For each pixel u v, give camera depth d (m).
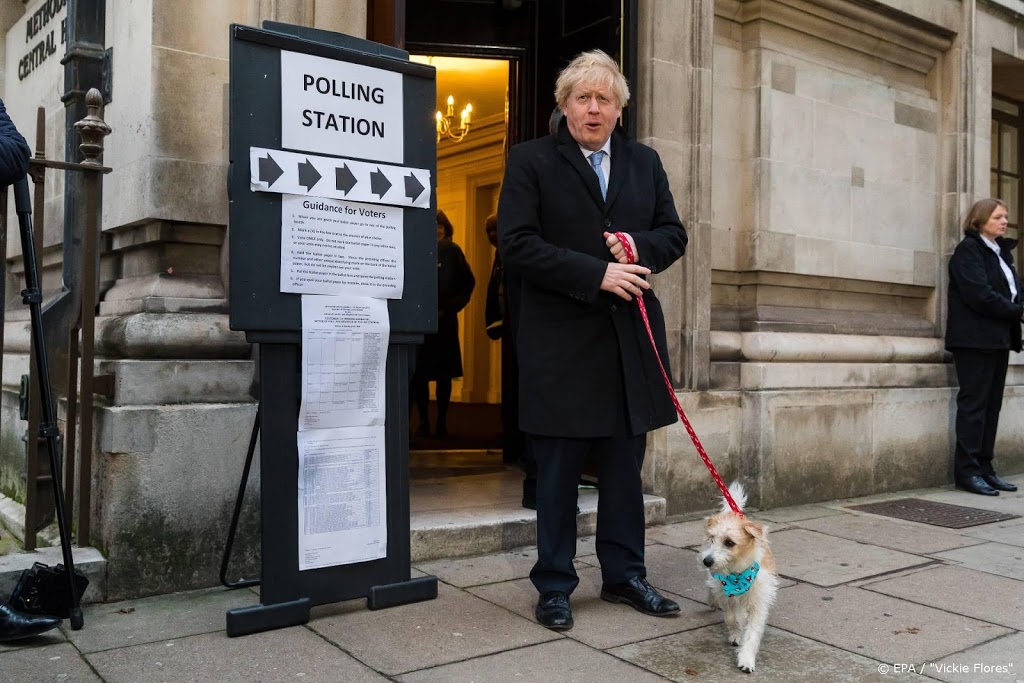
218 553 3.42
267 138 2.89
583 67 3.12
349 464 3.12
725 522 2.71
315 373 2.99
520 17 5.86
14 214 4.96
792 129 5.48
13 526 3.80
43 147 3.29
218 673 2.58
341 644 2.84
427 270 3.30
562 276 2.99
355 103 3.09
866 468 5.69
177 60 3.49
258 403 3.30
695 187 4.93
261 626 2.92
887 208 6.12
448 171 11.96
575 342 3.10
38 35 4.82
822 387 5.47
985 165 6.67
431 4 5.83
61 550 3.27
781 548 4.25
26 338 4.29
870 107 6.02
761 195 5.30
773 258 5.33
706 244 4.98
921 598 3.46
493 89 9.99
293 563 3.00
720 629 3.06
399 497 3.27
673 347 4.87
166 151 3.46
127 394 3.32
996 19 6.87
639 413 3.09
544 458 3.16
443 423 7.62
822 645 2.94
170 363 3.39
